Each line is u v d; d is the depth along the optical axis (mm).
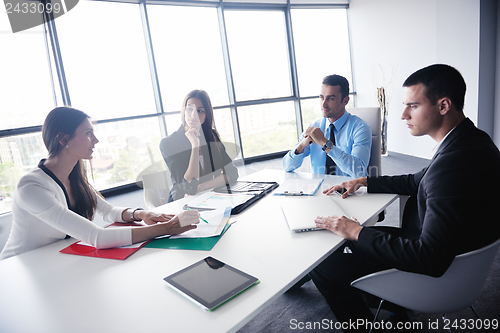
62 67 3893
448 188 909
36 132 3750
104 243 1112
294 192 1541
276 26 5508
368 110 2223
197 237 1145
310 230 1122
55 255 1132
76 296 855
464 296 999
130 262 1015
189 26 4816
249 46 5316
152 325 705
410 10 4742
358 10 5719
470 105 4074
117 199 3797
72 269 1011
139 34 4492
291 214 1249
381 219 1771
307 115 5969
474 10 3826
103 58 4215
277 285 808
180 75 4793
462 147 939
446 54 4281
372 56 5617
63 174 1287
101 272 970
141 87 4559
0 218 3295
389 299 1092
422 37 4625
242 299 763
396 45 5094
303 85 5840
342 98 2086
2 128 3539
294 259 935
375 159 2205
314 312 1662
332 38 5930
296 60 5703
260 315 1683
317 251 974
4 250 1289
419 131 1104
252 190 1610
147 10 4488
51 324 745
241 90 5340
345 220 1088
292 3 5449
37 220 1231
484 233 914
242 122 5340
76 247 1176
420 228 1159
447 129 1050
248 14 5242
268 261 936
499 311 1515
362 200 1403
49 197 1145
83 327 723
